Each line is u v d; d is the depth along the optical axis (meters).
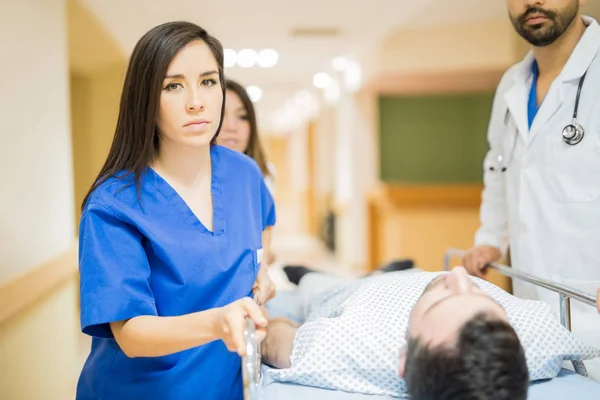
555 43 1.50
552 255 1.48
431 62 4.44
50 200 2.33
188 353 1.04
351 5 3.73
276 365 1.21
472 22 4.31
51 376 2.27
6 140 1.81
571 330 1.36
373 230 5.73
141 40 0.97
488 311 0.84
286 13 3.92
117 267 0.93
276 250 7.60
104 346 1.07
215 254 1.05
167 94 0.97
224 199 1.13
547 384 1.02
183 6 3.64
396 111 5.72
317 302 1.64
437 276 1.14
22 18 2.00
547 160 1.49
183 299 1.02
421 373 0.82
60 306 2.46
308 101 9.06
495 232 1.76
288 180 15.89
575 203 1.43
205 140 1.00
